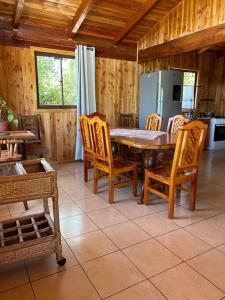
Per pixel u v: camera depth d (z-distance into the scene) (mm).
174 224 2271
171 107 4809
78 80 4301
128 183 2912
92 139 2893
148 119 3881
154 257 1791
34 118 4020
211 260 1766
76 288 1499
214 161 4727
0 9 3406
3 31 3648
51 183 1521
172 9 4133
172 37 4191
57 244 1642
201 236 2072
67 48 4238
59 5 3475
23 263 1714
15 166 1768
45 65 4152
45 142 4301
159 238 2039
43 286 1514
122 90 5035
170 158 3199
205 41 3619
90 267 1681
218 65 6281
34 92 4059
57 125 4379
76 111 4523
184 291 1481
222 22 3344
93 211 2535
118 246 1921
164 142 2578
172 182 2301
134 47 4996
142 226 2232
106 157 2695
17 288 1496
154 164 2955
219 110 6449
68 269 1659
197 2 3684
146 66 5238
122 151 3496
